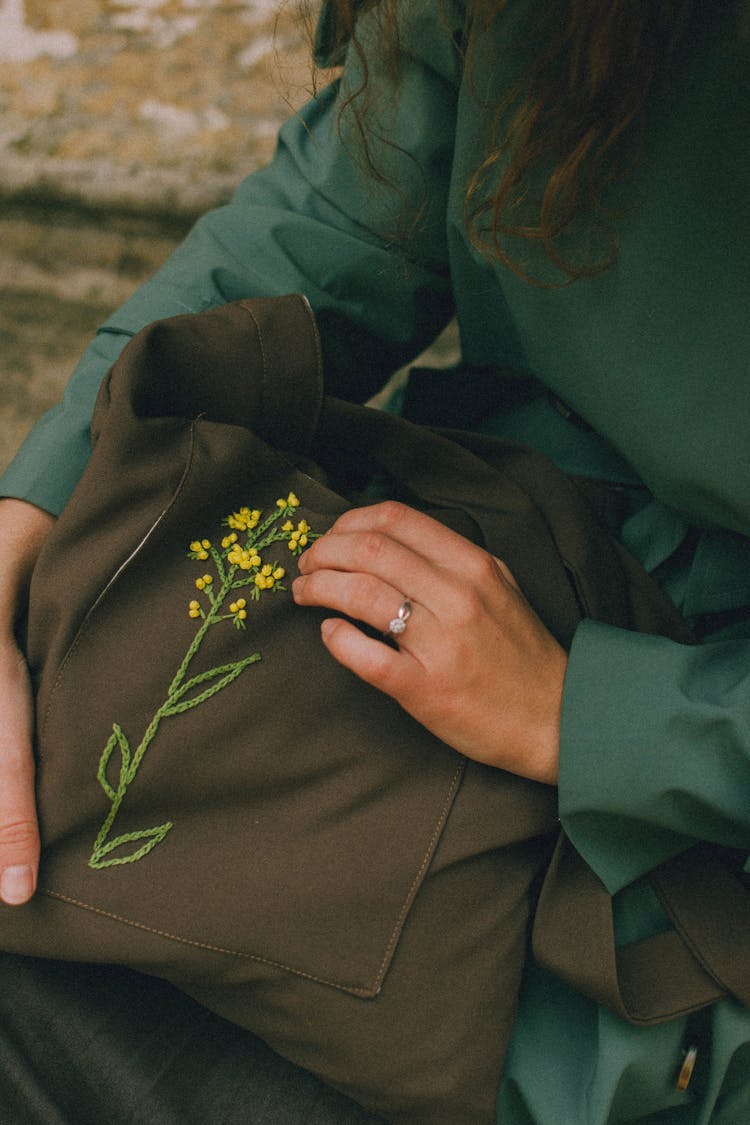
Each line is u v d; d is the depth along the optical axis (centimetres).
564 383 75
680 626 76
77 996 75
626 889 72
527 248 71
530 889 72
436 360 135
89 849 70
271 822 70
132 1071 74
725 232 66
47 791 70
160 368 73
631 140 66
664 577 78
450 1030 70
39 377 139
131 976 76
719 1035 70
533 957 73
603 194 68
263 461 73
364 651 69
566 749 70
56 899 70
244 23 138
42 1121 71
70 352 140
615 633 72
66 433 77
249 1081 74
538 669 71
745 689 68
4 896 69
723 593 75
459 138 73
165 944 69
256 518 73
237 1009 72
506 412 84
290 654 71
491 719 70
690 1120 73
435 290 84
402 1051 70
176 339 73
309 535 73
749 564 74
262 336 75
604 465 79
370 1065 71
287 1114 74
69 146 134
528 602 75
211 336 74
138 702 70
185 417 75
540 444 81
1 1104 72
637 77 63
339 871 70
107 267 139
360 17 75
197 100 135
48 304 140
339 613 72
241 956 70
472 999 70
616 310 70
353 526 72
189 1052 75
